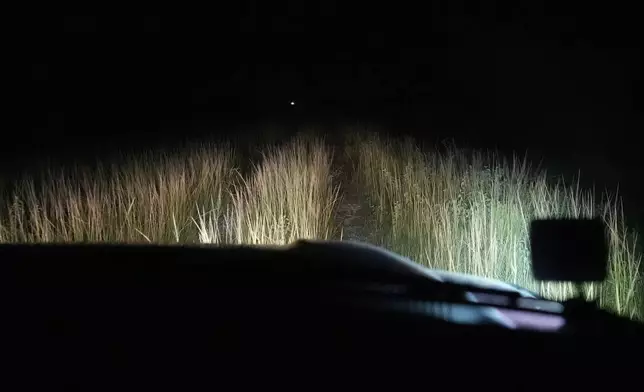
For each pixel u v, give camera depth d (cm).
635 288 515
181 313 234
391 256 303
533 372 224
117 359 216
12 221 662
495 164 890
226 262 281
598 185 817
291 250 304
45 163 1009
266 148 1066
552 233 289
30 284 253
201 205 732
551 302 297
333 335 228
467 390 214
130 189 717
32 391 208
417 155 900
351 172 967
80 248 304
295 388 209
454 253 589
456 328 241
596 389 224
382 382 212
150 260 282
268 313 236
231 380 210
